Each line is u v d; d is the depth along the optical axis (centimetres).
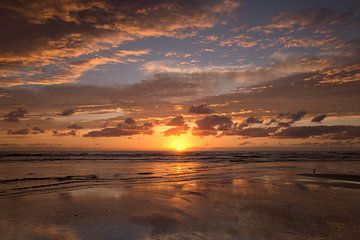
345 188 2253
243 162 6356
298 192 2059
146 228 1153
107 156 8675
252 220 1277
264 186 2355
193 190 2139
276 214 1390
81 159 6588
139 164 5300
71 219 1278
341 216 1353
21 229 1120
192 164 5525
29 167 4159
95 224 1202
